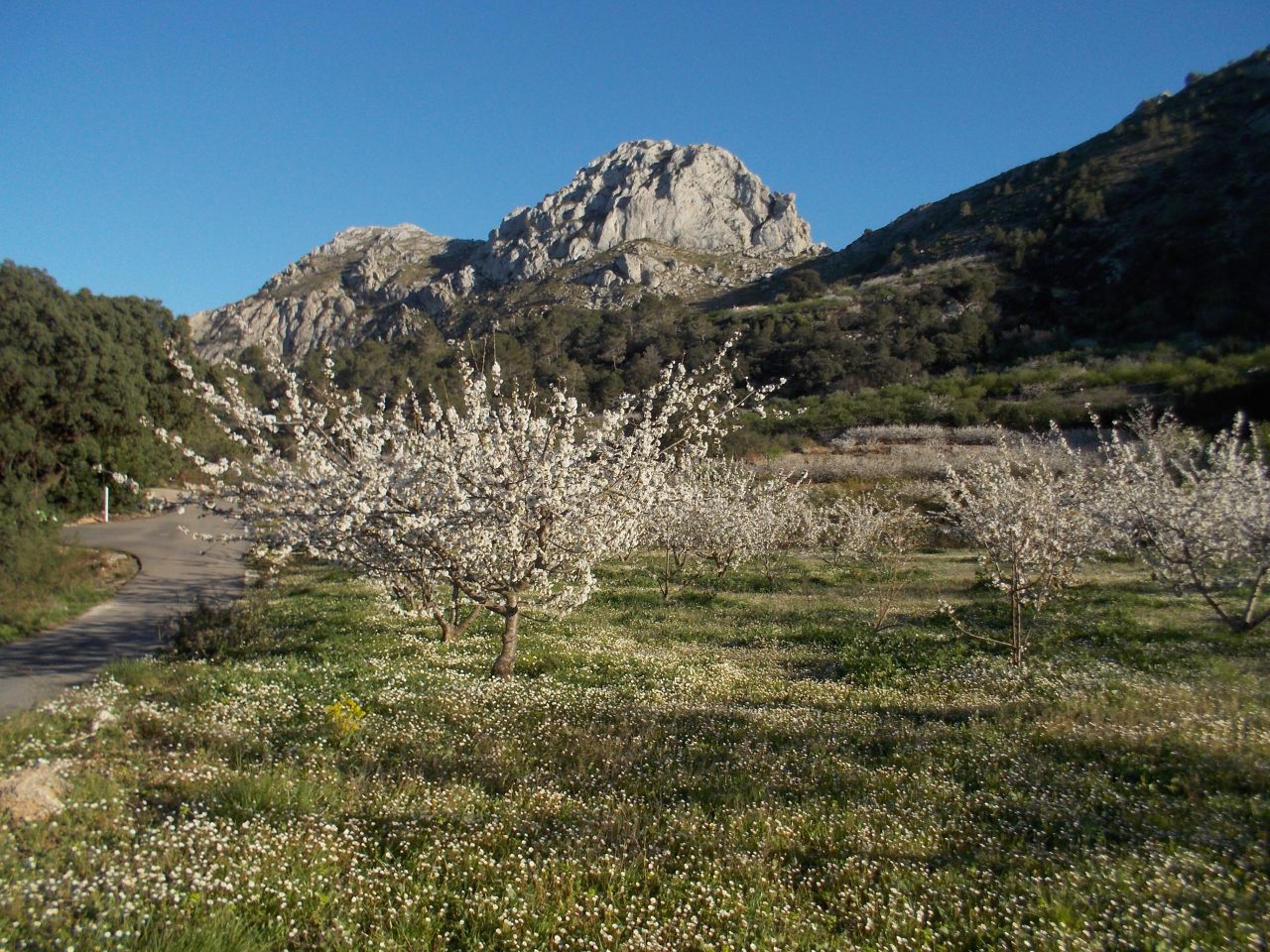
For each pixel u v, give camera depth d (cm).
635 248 12962
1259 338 4994
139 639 1622
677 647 1528
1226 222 6450
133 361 3966
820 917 466
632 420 1337
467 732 863
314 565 2944
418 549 1177
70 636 1644
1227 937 429
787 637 1639
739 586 2497
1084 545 1501
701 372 1371
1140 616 1741
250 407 1223
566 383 1608
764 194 15438
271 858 495
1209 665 1216
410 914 441
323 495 1153
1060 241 7569
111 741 803
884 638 1567
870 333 6881
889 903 480
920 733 873
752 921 455
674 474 1688
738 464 3416
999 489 1458
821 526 3056
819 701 1082
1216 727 846
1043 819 612
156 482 4212
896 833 590
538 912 455
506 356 2159
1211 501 1639
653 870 512
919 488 3684
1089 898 479
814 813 630
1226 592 1994
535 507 1149
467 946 425
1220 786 687
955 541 3188
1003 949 422
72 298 4016
